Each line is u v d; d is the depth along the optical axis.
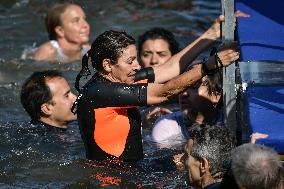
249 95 12.79
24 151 15.09
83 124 13.77
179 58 14.67
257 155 10.68
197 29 23.20
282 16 15.14
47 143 15.43
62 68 21.11
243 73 13.13
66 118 16.23
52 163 14.49
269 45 13.91
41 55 21.64
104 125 13.62
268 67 13.19
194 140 11.63
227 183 10.95
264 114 12.21
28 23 24.36
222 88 13.84
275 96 12.72
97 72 13.66
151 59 17.22
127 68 13.44
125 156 13.80
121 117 13.66
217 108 14.73
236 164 10.73
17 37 23.28
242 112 12.72
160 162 13.92
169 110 16.50
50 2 25.75
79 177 13.89
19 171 14.36
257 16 15.14
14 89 19.34
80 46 21.78
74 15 21.69
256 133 11.71
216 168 11.44
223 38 12.77
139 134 13.93
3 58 21.64
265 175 10.54
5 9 25.38
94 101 13.50
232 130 12.66
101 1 25.84
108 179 13.66
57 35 21.78
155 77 14.52
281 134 11.66
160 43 17.14
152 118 16.38
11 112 17.86
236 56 12.44
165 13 24.58
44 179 14.05
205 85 14.66
